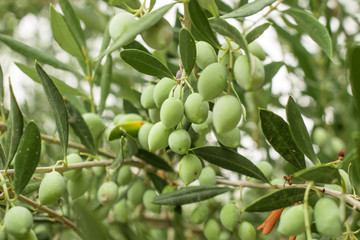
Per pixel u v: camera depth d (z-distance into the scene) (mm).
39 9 970
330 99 776
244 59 417
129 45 517
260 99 690
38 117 797
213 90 416
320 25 491
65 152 497
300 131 454
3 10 958
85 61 625
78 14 798
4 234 438
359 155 400
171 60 658
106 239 436
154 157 571
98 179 681
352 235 446
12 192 481
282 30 704
